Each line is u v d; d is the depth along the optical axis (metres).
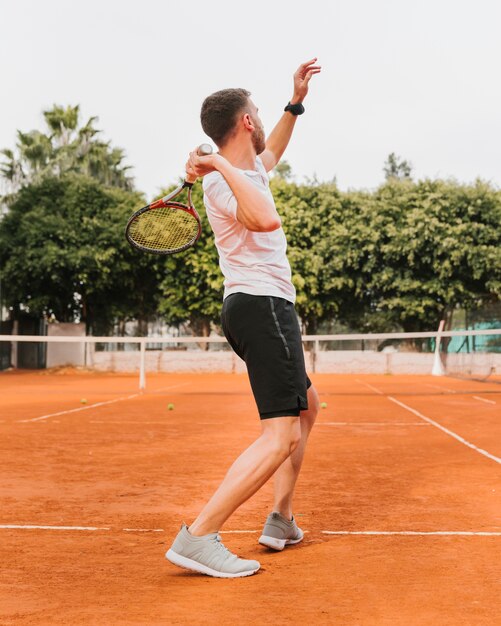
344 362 28.25
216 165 3.09
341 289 28.23
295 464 3.54
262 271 3.21
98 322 31.86
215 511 3.10
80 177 31.66
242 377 26.14
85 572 3.15
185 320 31.50
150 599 2.76
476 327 24.31
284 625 2.44
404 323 29.27
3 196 37.38
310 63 3.92
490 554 3.38
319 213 28.69
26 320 32.25
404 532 3.84
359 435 8.33
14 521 4.18
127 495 4.95
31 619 2.52
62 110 40.28
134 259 29.58
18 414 11.15
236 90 3.37
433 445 7.43
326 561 3.30
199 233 4.09
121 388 18.94
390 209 27.62
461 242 26.36
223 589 2.89
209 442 7.83
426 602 2.69
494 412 11.09
